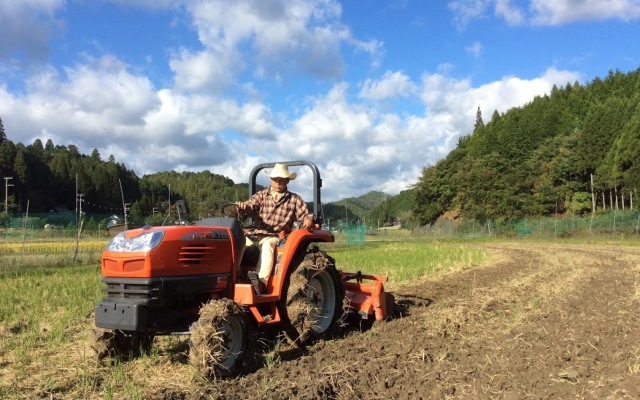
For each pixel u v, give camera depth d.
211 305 4.96
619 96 70.44
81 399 4.41
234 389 4.66
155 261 4.80
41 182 77.81
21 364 5.38
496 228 48.62
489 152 73.25
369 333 6.75
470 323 7.34
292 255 6.08
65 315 7.61
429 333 6.72
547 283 11.80
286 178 6.55
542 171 57.69
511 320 7.56
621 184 51.81
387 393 4.60
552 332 6.61
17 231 33.66
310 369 5.18
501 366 5.18
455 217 60.53
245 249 6.22
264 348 5.99
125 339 5.47
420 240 42.50
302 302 6.05
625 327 6.81
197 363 4.74
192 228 5.18
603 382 4.62
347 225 42.28
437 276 13.41
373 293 7.33
